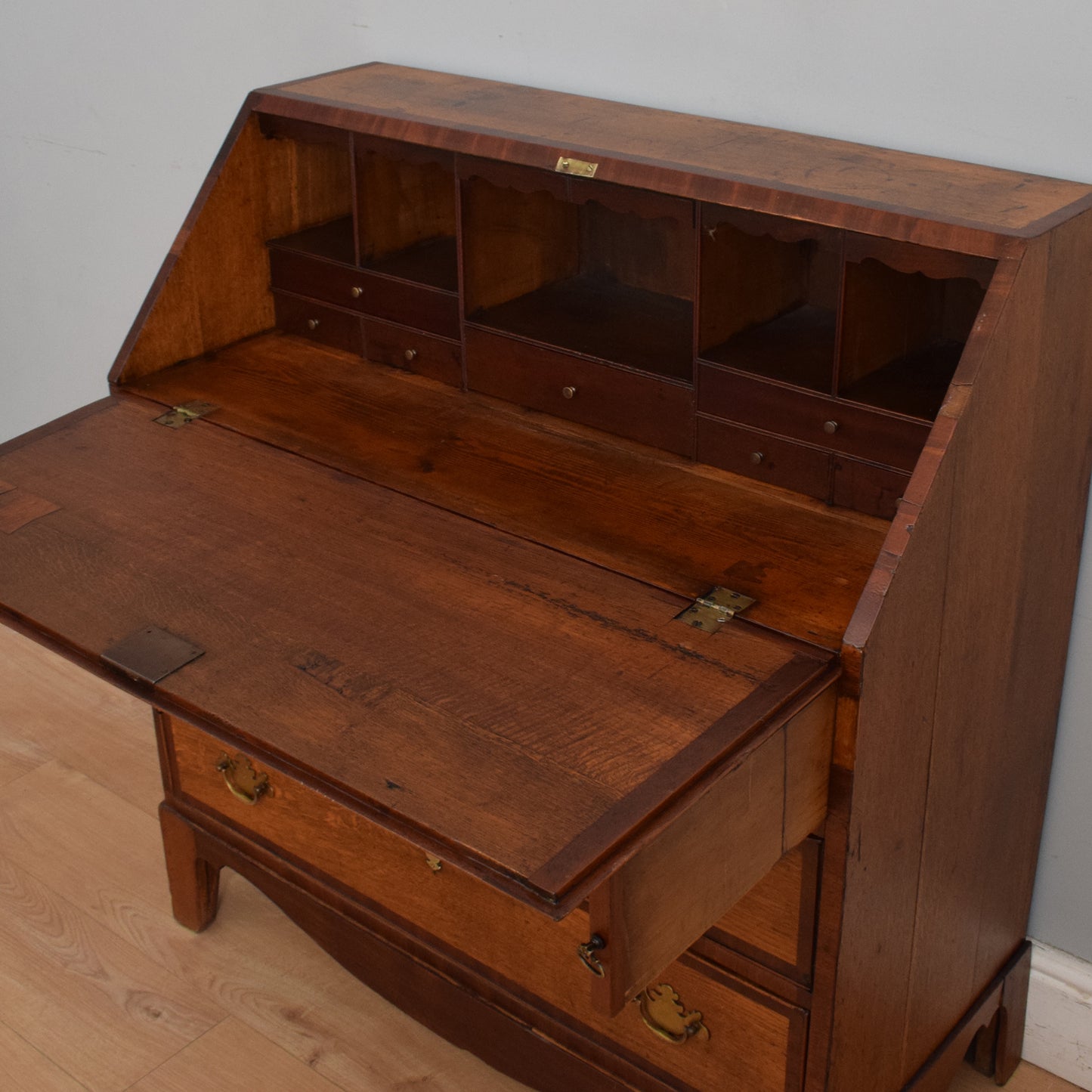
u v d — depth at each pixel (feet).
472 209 6.84
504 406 7.16
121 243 9.96
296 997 8.10
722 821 4.90
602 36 7.14
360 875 7.22
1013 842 7.16
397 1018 7.98
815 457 6.22
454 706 5.06
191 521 6.21
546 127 6.67
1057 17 5.80
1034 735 6.91
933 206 5.54
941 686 5.79
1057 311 5.54
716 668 5.22
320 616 5.56
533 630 5.45
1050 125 5.98
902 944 6.34
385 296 7.42
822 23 6.41
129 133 9.45
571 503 6.29
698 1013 6.40
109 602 5.69
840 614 5.49
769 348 6.48
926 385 6.13
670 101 7.06
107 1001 8.02
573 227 7.49
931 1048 7.08
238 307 7.83
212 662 5.32
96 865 8.96
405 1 7.81
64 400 11.10
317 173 7.90
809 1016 6.03
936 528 5.23
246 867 7.88
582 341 6.89
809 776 5.34
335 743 4.92
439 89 7.43
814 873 5.72
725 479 6.48
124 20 9.05
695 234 6.08
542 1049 6.94
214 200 7.48
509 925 6.66
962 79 6.14
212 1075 7.58
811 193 5.71
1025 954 7.63
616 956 4.66
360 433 6.92
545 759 4.82
